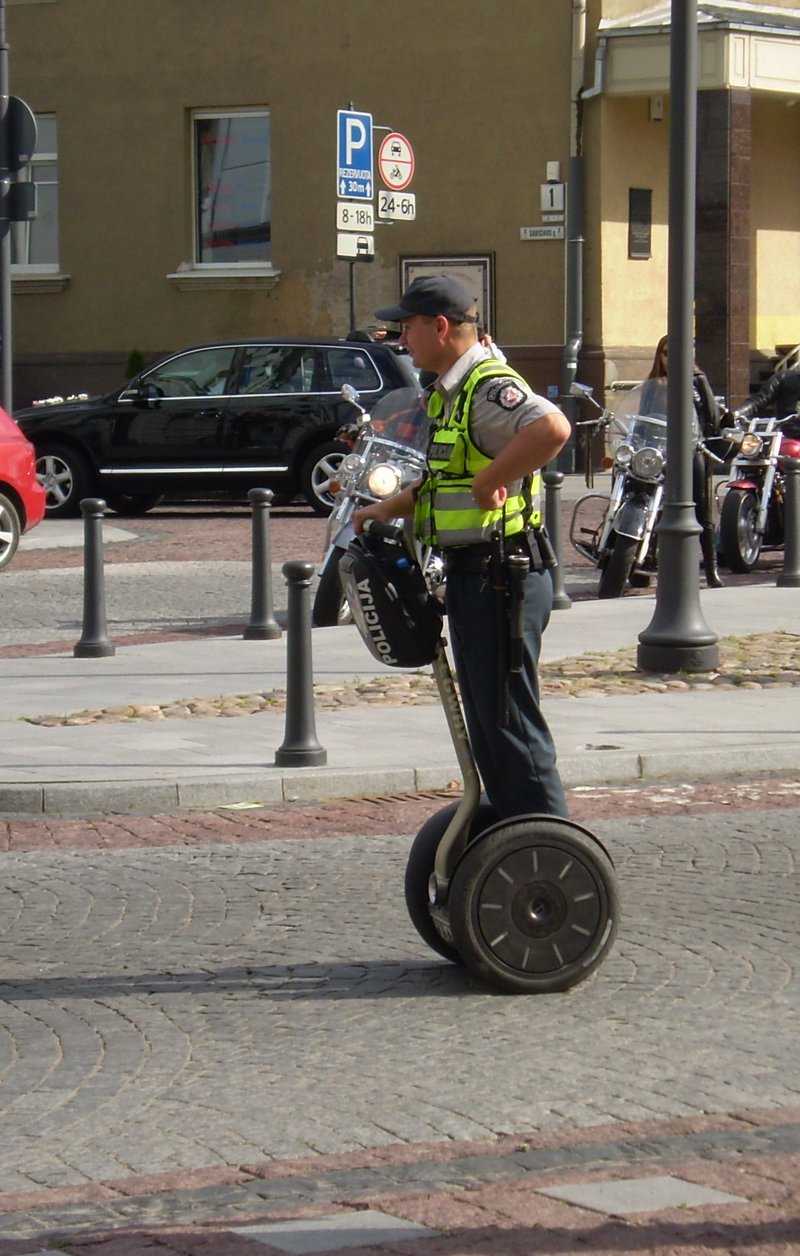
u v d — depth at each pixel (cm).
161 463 3391
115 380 4428
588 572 2638
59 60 4403
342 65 4200
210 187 4362
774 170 4491
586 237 4084
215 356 3400
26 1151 702
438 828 934
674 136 1730
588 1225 608
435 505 866
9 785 1334
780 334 4544
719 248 3938
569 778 1399
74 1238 613
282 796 1355
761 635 1986
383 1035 834
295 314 4297
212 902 1084
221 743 1477
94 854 1209
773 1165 663
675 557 1775
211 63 4294
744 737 1491
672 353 1764
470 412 852
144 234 4384
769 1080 761
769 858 1166
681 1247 589
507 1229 606
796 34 3997
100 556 1916
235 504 3825
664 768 1424
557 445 834
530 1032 832
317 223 4259
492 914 883
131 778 1350
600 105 4016
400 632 863
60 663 1878
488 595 863
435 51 4125
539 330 4125
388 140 3594
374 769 1377
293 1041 830
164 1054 816
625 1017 852
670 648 1769
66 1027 859
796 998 875
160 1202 645
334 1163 677
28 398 4491
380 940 996
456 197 4150
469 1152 684
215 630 2133
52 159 4462
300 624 1393
